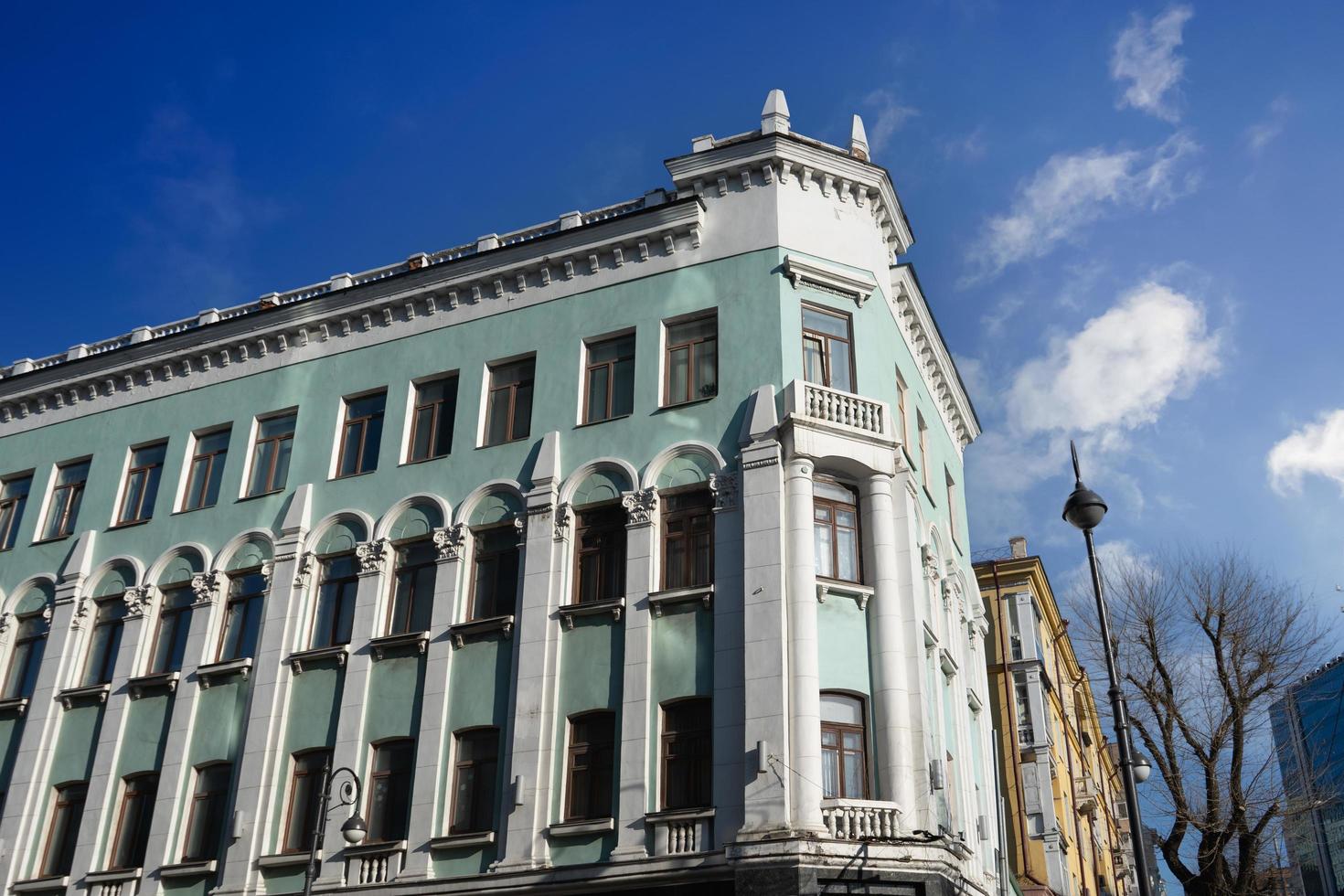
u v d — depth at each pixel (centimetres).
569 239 2703
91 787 2627
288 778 2441
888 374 2608
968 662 3031
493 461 2578
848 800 2005
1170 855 2881
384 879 2238
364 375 2850
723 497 2298
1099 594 1747
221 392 3028
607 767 2181
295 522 2703
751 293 2491
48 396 3284
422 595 2530
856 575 2306
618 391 2553
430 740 2325
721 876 1977
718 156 2625
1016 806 3838
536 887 2097
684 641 2208
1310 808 2911
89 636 2894
